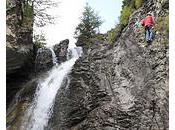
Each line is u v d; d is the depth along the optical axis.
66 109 20.62
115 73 19.08
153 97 16.19
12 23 23.05
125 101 17.61
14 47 22.98
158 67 16.52
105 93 18.89
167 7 17.53
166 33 16.70
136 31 19.16
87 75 20.61
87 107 19.53
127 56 18.89
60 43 31.52
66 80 22.19
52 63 28.97
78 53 32.62
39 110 22.53
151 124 15.98
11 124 22.34
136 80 17.58
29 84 24.62
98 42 23.83
